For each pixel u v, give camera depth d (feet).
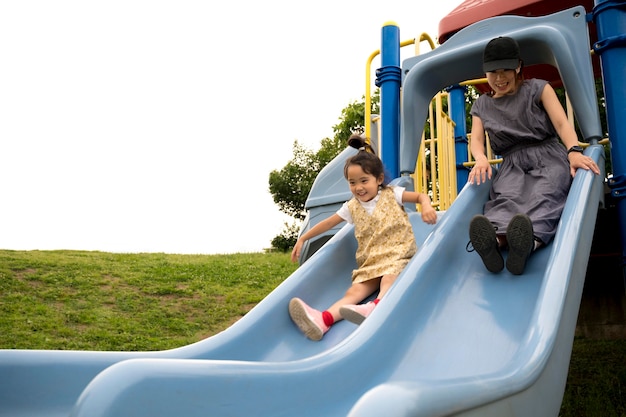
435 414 4.12
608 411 11.39
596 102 10.85
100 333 19.90
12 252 33.37
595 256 15.58
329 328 9.18
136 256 37.19
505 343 7.29
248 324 8.72
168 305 24.86
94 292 25.64
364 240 10.48
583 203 8.52
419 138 13.52
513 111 10.36
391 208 10.28
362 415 3.80
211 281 29.99
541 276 8.42
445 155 18.22
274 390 5.72
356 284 9.90
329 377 6.28
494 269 8.71
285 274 33.32
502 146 10.50
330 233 15.34
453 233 9.47
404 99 13.26
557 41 11.14
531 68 20.51
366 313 8.63
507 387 5.33
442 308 8.23
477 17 15.71
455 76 13.26
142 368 4.88
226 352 8.33
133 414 4.67
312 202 16.17
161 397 4.88
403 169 13.24
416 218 11.95
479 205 10.41
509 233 8.39
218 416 5.22
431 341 7.52
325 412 5.99
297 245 11.35
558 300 6.79
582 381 14.29
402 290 7.86
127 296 25.52
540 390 5.98
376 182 10.61
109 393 4.59
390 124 14.32
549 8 15.51
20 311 21.86
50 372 7.16
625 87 10.84
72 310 22.72
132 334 20.42
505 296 8.22
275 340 8.86
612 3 11.07
